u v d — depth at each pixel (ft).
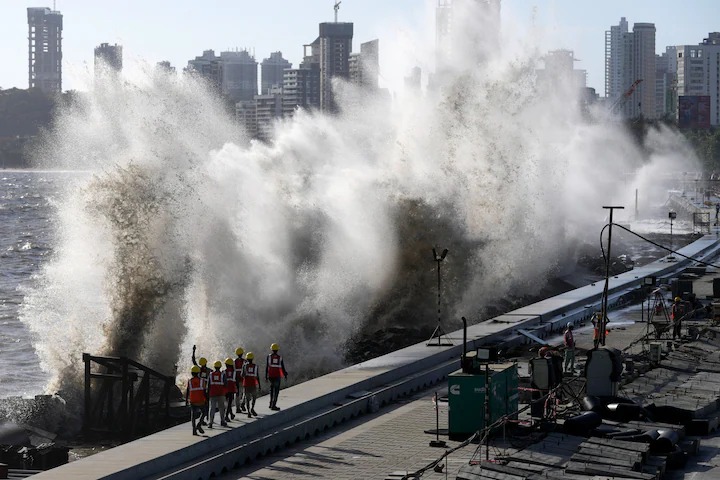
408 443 89.76
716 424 93.56
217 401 87.71
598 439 82.64
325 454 86.63
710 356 127.85
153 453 78.74
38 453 98.02
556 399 95.81
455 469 80.12
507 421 86.99
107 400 119.34
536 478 73.56
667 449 82.17
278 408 93.56
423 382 114.73
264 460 85.10
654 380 112.37
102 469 74.43
